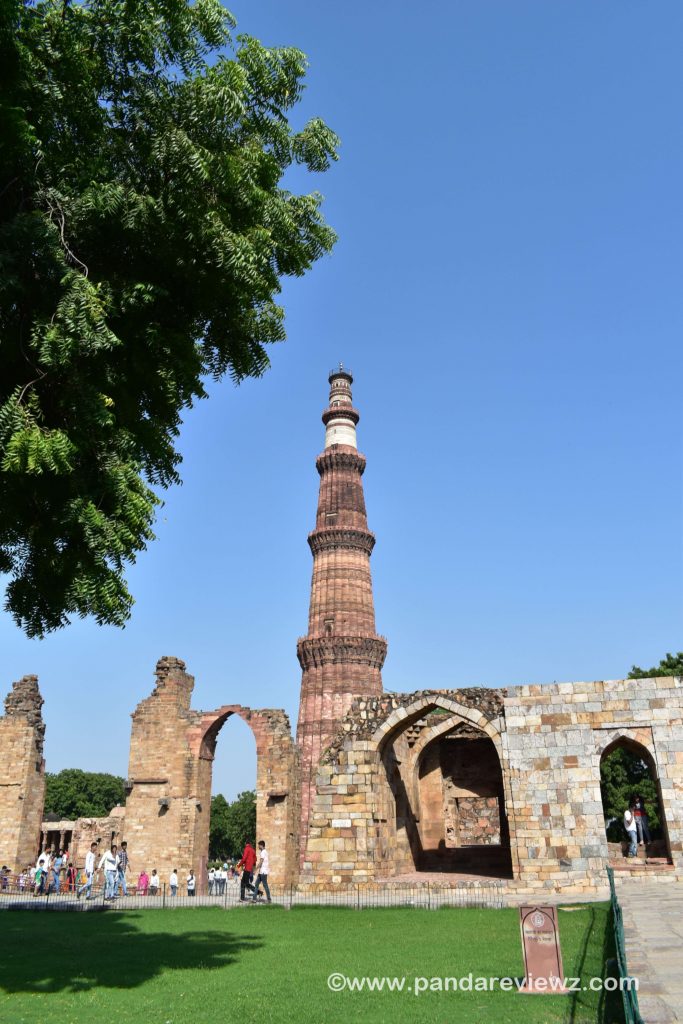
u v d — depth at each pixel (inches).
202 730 1849.2
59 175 522.0
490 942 649.0
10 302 495.2
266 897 1115.3
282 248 620.7
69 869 1621.6
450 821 1813.5
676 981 399.9
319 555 2536.9
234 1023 385.1
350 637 2368.4
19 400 480.1
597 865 1128.8
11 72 486.0
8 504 515.2
